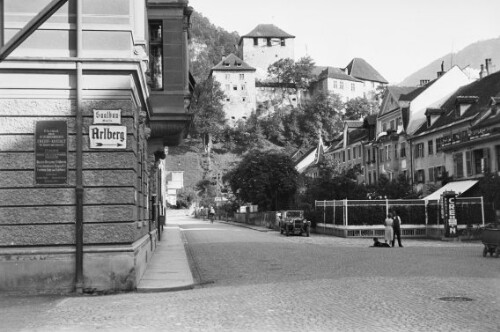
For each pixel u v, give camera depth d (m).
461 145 47.34
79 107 14.27
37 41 14.48
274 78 182.38
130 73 14.61
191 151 165.25
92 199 14.32
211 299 12.39
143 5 17.81
